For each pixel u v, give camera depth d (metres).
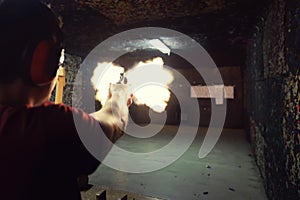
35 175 0.43
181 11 2.96
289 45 1.67
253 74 4.42
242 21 3.39
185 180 3.25
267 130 2.71
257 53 3.66
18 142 0.44
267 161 2.72
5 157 0.43
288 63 1.71
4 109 0.47
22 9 0.44
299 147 1.46
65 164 0.47
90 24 3.59
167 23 3.54
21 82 0.45
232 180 3.25
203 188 2.95
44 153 0.44
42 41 0.44
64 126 0.47
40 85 0.47
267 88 2.68
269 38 2.52
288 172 1.73
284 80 1.83
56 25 0.48
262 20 3.02
